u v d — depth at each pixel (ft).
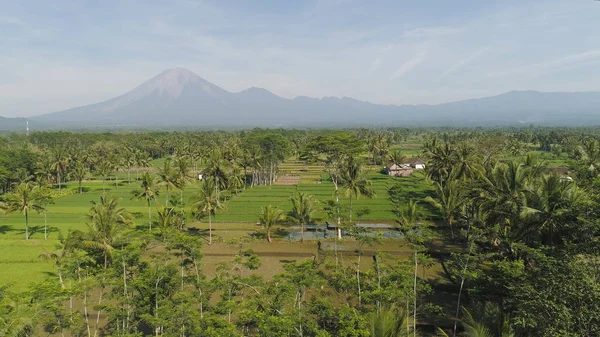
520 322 54.34
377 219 180.14
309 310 73.10
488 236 103.55
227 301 75.72
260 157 272.10
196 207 151.02
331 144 220.02
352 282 80.12
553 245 75.25
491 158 185.57
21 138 459.32
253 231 168.86
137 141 482.69
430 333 81.76
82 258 96.89
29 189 159.84
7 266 123.54
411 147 575.79
